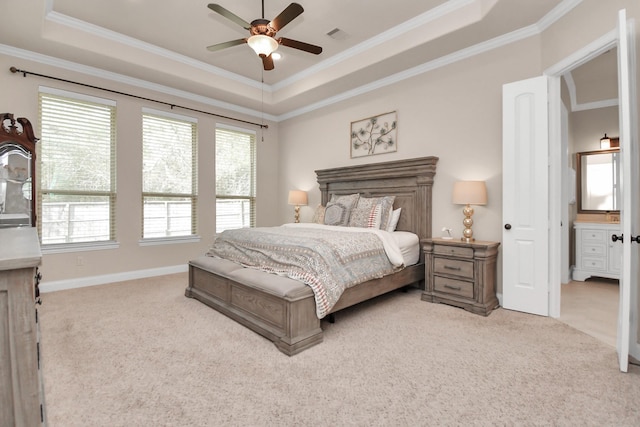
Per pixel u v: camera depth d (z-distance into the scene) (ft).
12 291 2.71
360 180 15.14
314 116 17.63
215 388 5.88
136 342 7.80
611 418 5.04
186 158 16.07
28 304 2.75
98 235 13.48
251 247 10.34
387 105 14.19
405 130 13.55
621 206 6.58
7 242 3.58
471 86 11.55
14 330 2.72
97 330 8.52
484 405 5.39
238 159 18.22
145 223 14.80
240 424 4.94
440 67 12.39
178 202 15.83
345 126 15.99
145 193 14.67
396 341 7.93
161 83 14.66
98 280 13.30
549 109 9.61
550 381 6.11
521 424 4.92
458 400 5.53
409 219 13.26
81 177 13.01
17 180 9.85
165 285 13.20
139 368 6.57
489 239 11.15
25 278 2.74
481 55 11.29
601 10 7.70
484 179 11.25
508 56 10.65
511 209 10.16
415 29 11.35
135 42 12.60
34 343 2.78
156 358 7.00
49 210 12.34
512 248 10.16
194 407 5.34
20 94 11.60
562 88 13.00
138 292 12.14
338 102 16.33
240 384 6.02
